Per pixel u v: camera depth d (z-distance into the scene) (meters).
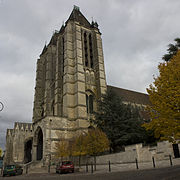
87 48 61.94
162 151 28.03
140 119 42.41
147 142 37.72
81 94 50.25
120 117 38.72
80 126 46.31
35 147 47.56
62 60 61.94
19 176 26.55
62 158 41.31
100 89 55.28
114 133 36.94
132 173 17.23
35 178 21.09
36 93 69.31
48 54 67.94
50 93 62.81
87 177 17.95
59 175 23.61
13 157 69.44
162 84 16.94
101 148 32.47
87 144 33.19
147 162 26.98
